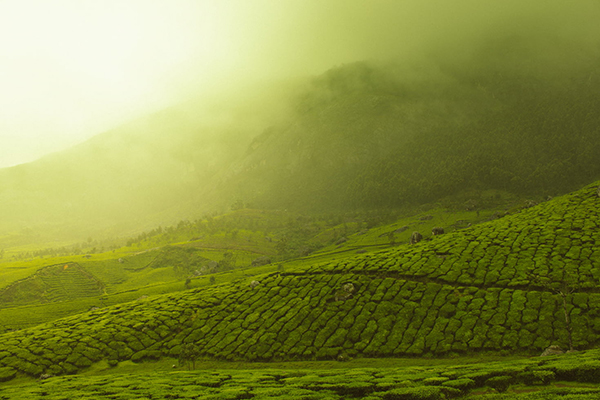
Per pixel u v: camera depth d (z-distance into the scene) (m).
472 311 90.56
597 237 111.44
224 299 129.62
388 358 83.81
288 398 51.06
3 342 116.38
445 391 48.25
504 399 40.59
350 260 141.75
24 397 64.00
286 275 138.62
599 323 75.62
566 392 40.12
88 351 106.50
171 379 75.81
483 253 118.88
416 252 133.50
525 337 78.00
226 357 97.12
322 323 101.50
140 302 144.62
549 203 164.62
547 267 100.88
